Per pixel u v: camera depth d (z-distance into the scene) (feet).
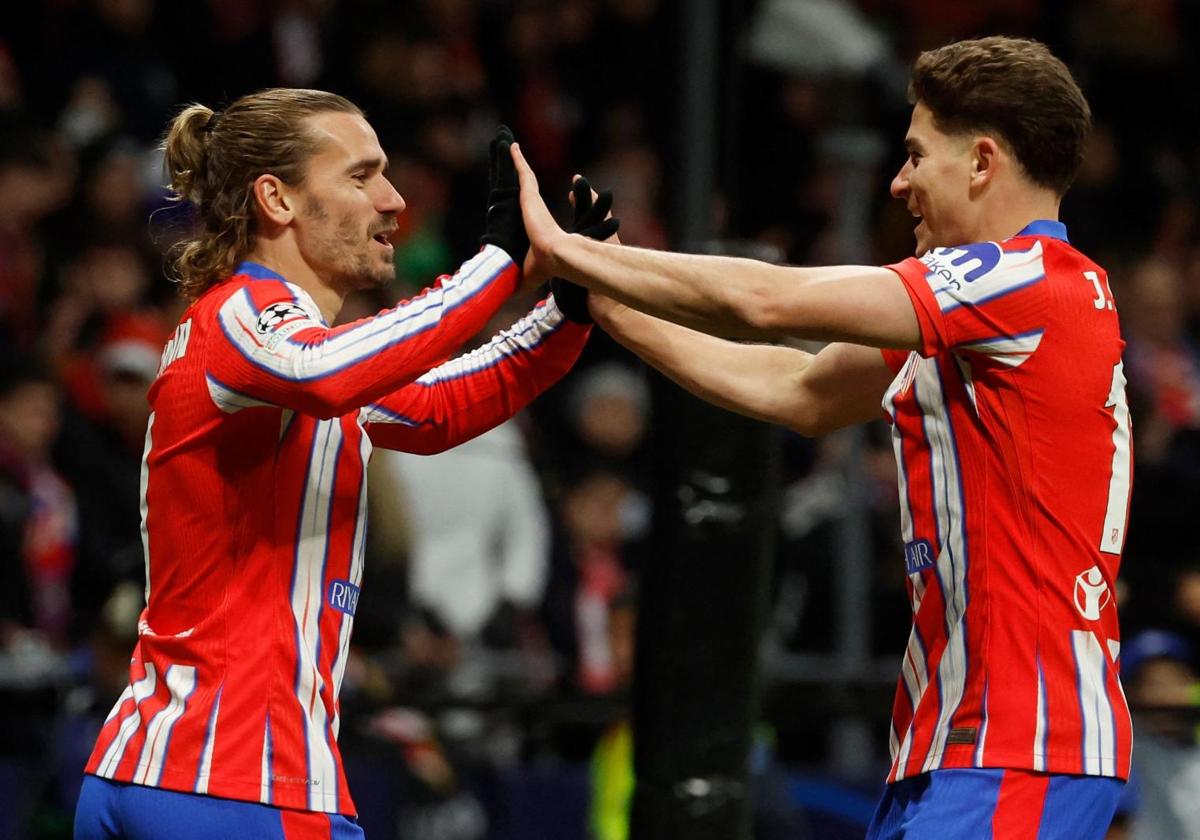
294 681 35.65
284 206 37.47
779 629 75.05
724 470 46.85
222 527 35.88
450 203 106.01
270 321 35.50
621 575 82.07
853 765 71.82
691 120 50.08
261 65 106.11
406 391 39.60
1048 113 35.53
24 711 59.93
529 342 40.93
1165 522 83.87
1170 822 62.69
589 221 38.91
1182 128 130.52
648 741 47.44
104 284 85.97
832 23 76.13
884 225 78.64
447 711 61.36
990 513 34.76
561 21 121.39
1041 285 34.78
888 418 37.88
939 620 35.29
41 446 72.74
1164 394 102.89
